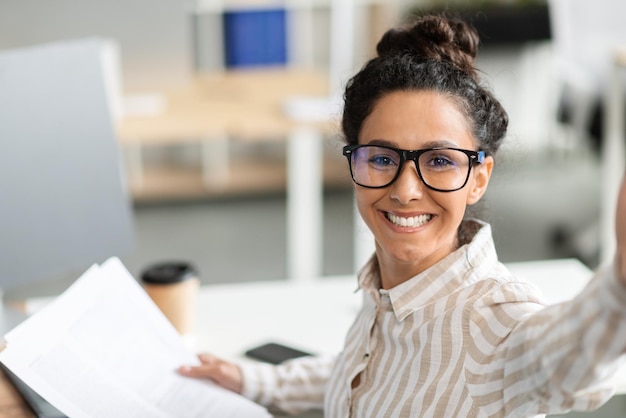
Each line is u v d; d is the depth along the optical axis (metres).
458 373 1.17
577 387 0.96
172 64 4.30
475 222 1.30
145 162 5.59
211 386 1.55
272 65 4.72
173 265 1.92
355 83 1.27
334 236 4.87
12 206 1.77
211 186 5.36
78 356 1.45
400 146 1.20
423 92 1.20
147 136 3.65
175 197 5.41
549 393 1.00
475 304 1.18
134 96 4.23
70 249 1.84
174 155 5.62
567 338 0.94
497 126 1.26
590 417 1.69
